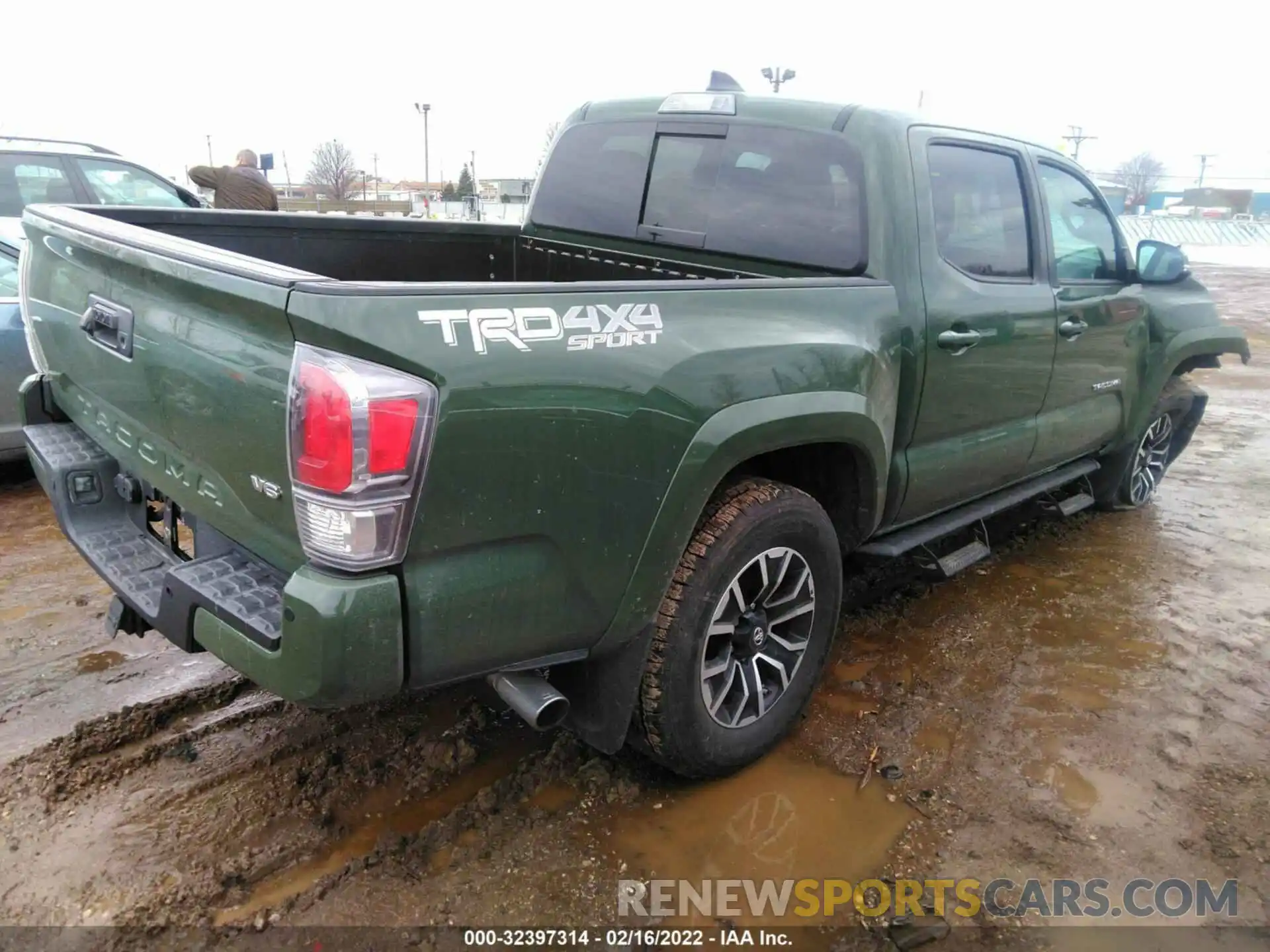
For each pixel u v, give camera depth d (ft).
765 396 8.08
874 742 9.93
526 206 13.93
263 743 9.37
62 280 8.76
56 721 9.62
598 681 8.09
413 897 7.55
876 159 9.85
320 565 6.14
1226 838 8.60
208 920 7.22
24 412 9.67
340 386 5.78
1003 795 9.12
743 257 10.75
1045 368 12.39
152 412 7.54
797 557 9.18
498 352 6.38
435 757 9.23
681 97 11.59
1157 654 11.98
